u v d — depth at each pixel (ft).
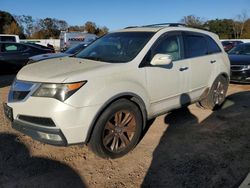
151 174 12.13
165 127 17.20
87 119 11.89
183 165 12.80
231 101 23.16
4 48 39.68
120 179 11.80
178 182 11.55
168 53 15.93
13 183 11.43
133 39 15.64
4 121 17.56
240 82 29.63
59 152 13.91
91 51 16.25
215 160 13.24
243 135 16.06
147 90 14.39
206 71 18.61
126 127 13.52
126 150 13.61
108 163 13.00
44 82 11.91
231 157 13.52
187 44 17.40
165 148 14.44
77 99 11.66
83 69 12.67
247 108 21.16
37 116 11.85
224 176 11.96
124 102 13.14
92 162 13.08
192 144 14.92
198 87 18.19
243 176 11.96
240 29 186.80
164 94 15.48
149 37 15.35
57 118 11.50
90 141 12.48
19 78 13.00
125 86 13.10
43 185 11.35
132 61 13.94
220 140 15.42
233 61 29.91
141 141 15.23
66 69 12.81
